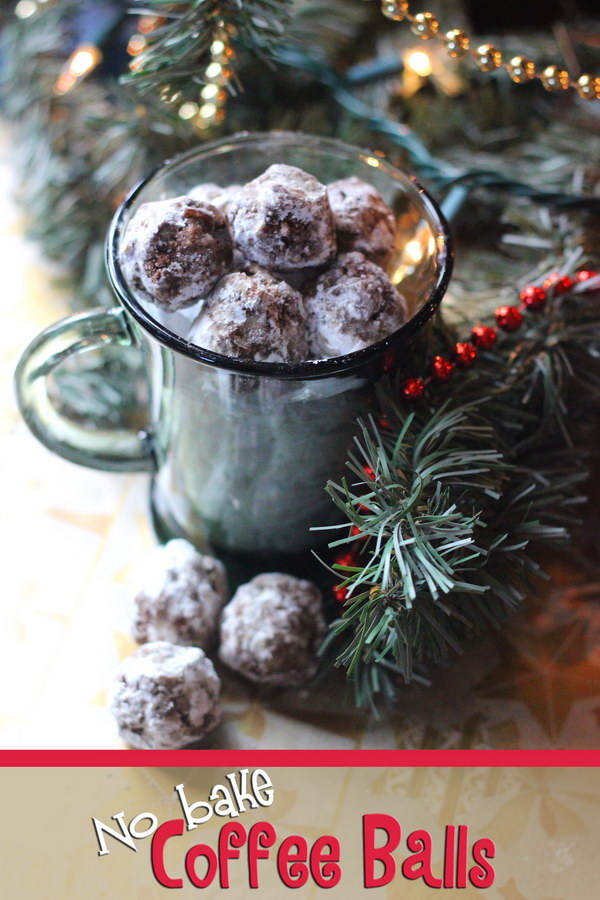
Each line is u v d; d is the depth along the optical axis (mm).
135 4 462
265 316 323
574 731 384
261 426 345
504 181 416
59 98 454
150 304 338
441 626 340
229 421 347
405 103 464
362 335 330
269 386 329
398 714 386
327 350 334
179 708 358
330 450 355
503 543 353
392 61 456
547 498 365
